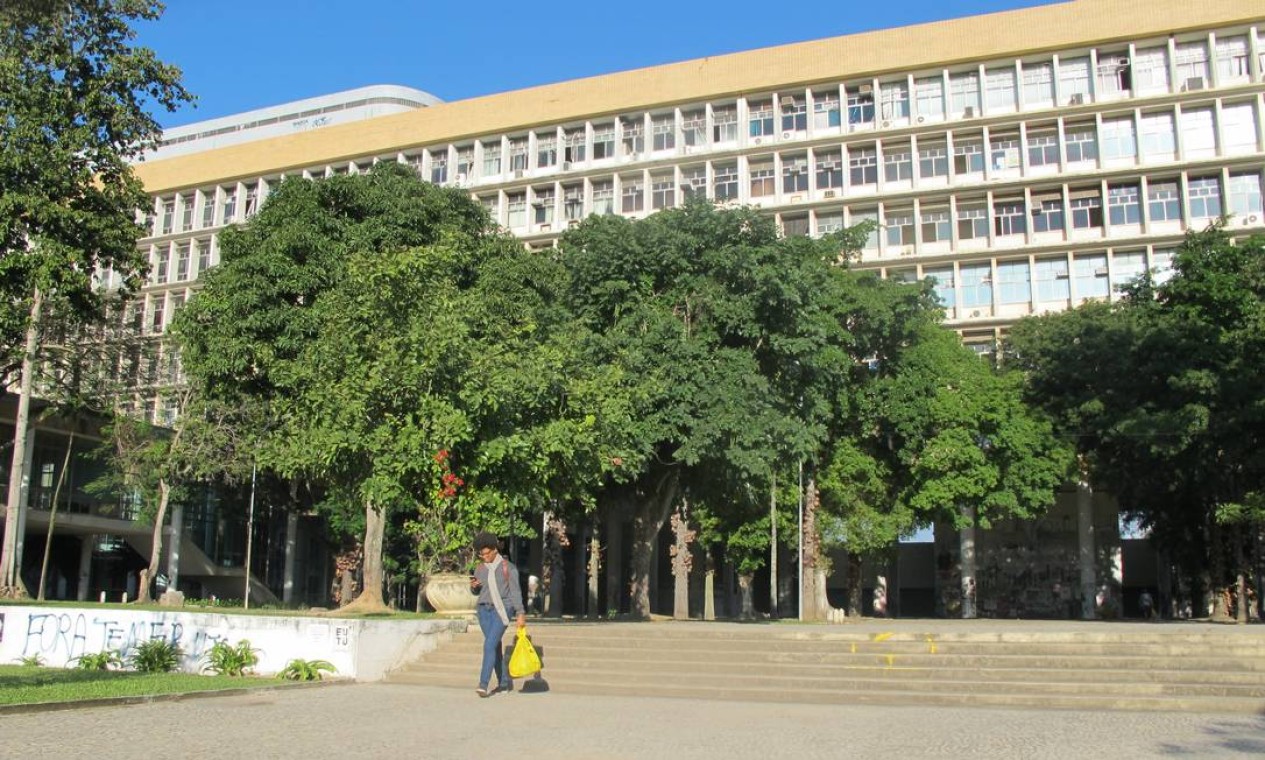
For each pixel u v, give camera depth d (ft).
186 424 100.73
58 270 49.21
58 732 27.53
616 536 148.87
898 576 177.27
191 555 148.05
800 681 38.27
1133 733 28.43
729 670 40.45
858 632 42.96
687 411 75.25
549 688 39.75
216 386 87.61
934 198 164.35
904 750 25.25
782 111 174.81
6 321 49.85
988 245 161.27
